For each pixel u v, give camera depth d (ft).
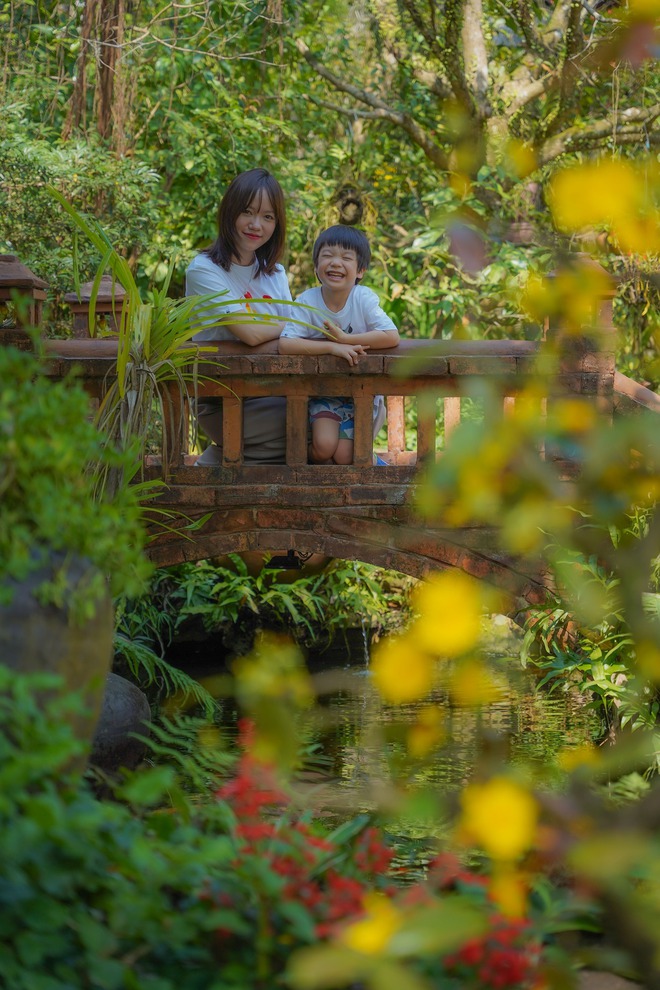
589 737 14.92
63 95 30.53
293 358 14.76
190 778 12.90
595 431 3.76
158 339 13.82
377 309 15.60
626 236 3.50
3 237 25.71
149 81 31.58
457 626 4.13
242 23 31.40
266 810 11.19
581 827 4.21
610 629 13.47
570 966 6.10
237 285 16.03
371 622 23.54
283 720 5.41
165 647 22.47
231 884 6.36
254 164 31.63
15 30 29.76
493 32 31.22
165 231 30.86
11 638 6.64
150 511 15.07
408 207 34.40
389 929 4.55
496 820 4.34
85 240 26.61
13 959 5.51
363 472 14.99
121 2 27.09
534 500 3.81
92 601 6.86
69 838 5.82
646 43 3.52
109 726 12.88
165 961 6.08
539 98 28.81
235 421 15.02
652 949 4.14
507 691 18.31
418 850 9.96
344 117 34.58
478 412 18.72
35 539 6.83
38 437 6.76
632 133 22.44
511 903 6.05
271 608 23.03
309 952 5.74
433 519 14.94
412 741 5.02
